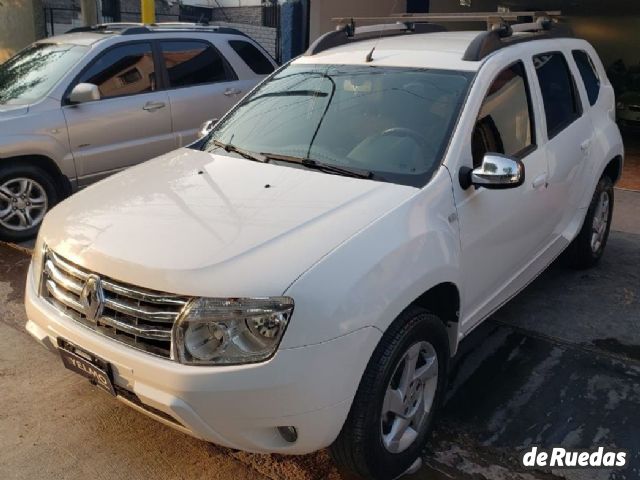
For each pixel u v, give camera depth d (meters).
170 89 6.91
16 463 3.12
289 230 2.73
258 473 3.07
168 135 6.89
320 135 3.63
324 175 3.28
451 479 3.03
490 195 3.45
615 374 3.88
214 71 7.33
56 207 3.38
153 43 6.85
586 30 21.73
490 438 3.30
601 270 5.45
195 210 2.97
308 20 11.76
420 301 3.21
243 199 3.05
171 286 2.52
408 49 4.04
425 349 3.02
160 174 3.52
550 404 3.57
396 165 3.29
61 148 6.09
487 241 3.45
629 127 14.05
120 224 2.91
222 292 2.46
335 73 3.99
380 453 2.80
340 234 2.71
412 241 2.84
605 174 5.39
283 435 2.59
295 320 2.44
